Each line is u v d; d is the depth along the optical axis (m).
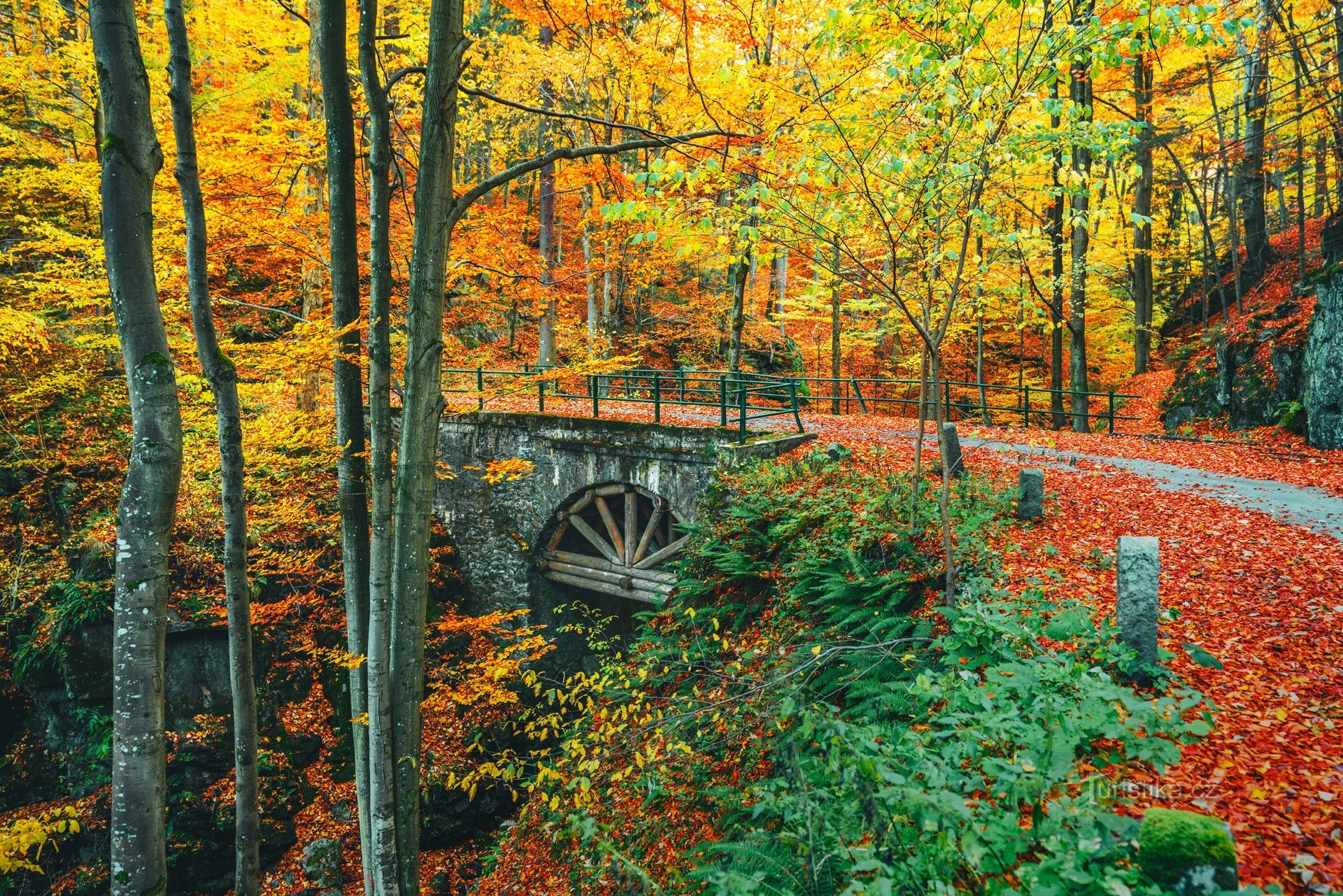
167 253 9.98
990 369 27.11
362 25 6.45
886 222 6.76
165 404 5.05
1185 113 22.03
